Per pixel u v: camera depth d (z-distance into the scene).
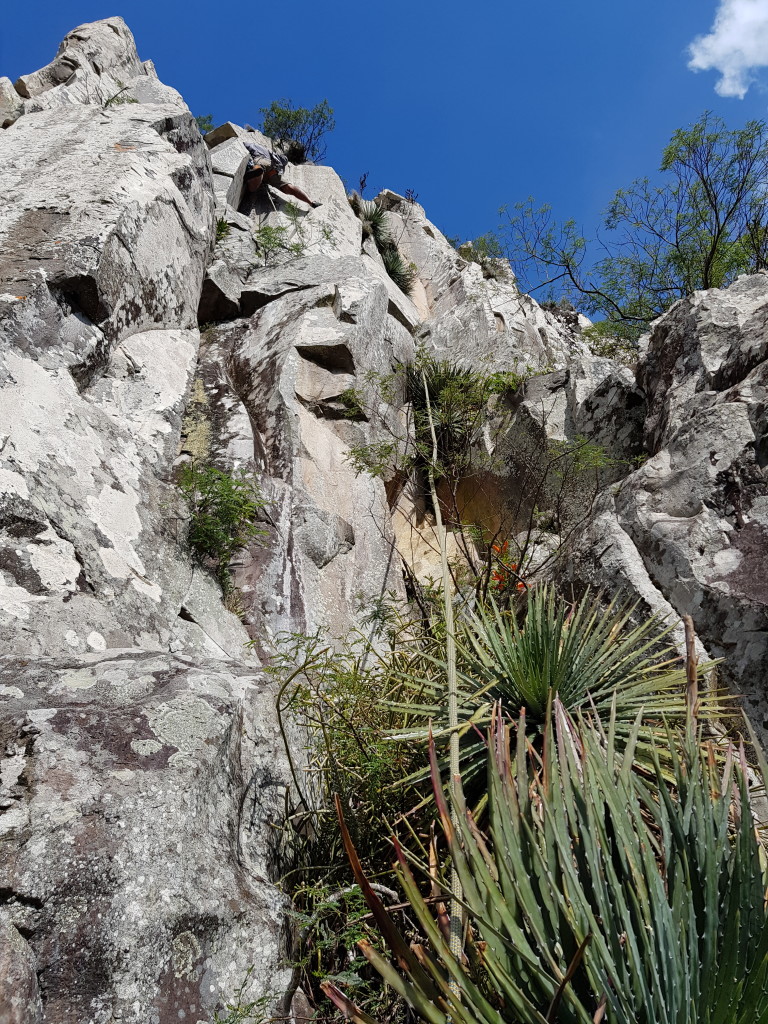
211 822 2.47
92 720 2.54
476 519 7.41
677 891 1.99
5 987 1.74
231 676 3.21
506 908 1.91
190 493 5.20
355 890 2.68
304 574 5.46
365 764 3.32
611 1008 1.77
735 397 5.23
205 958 2.12
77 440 4.72
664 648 4.52
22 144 8.00
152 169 7.59
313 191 13.30
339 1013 2.43
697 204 11.48
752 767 3.95
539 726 3.50
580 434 7.05
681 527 4.90
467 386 7.94
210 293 8.09
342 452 6.77
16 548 3.72
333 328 7.36
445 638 4.41
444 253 14.20
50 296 5.33
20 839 2.09
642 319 11.79
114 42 12.29
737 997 1.80
